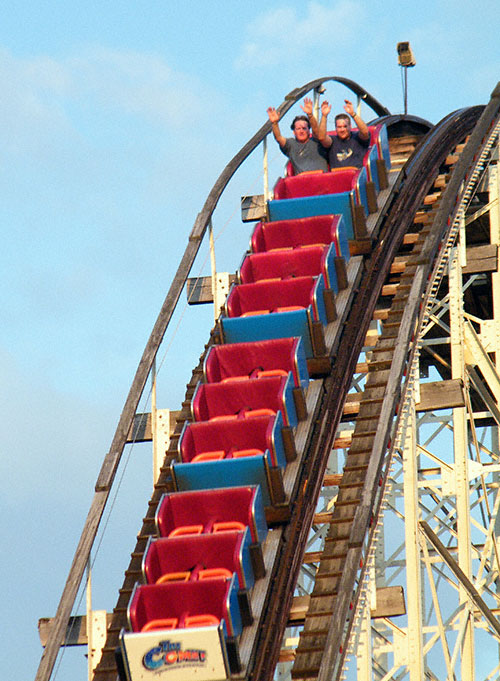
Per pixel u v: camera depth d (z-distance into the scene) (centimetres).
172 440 6328
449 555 6150
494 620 6138
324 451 6109
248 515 5491
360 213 7175
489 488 7362
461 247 7131
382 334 6500
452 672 5984
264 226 7256
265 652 5172
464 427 6488
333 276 6800
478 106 9412
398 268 7250
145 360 6425
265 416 5894
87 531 5662
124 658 5022
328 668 4909
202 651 4975
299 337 6338
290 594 5506
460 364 6788
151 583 5384
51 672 5141
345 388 6475
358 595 5322
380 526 5747
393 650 5797
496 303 7025
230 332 6644
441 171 8419
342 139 7800
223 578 5159
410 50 9931
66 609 5381
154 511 5888
